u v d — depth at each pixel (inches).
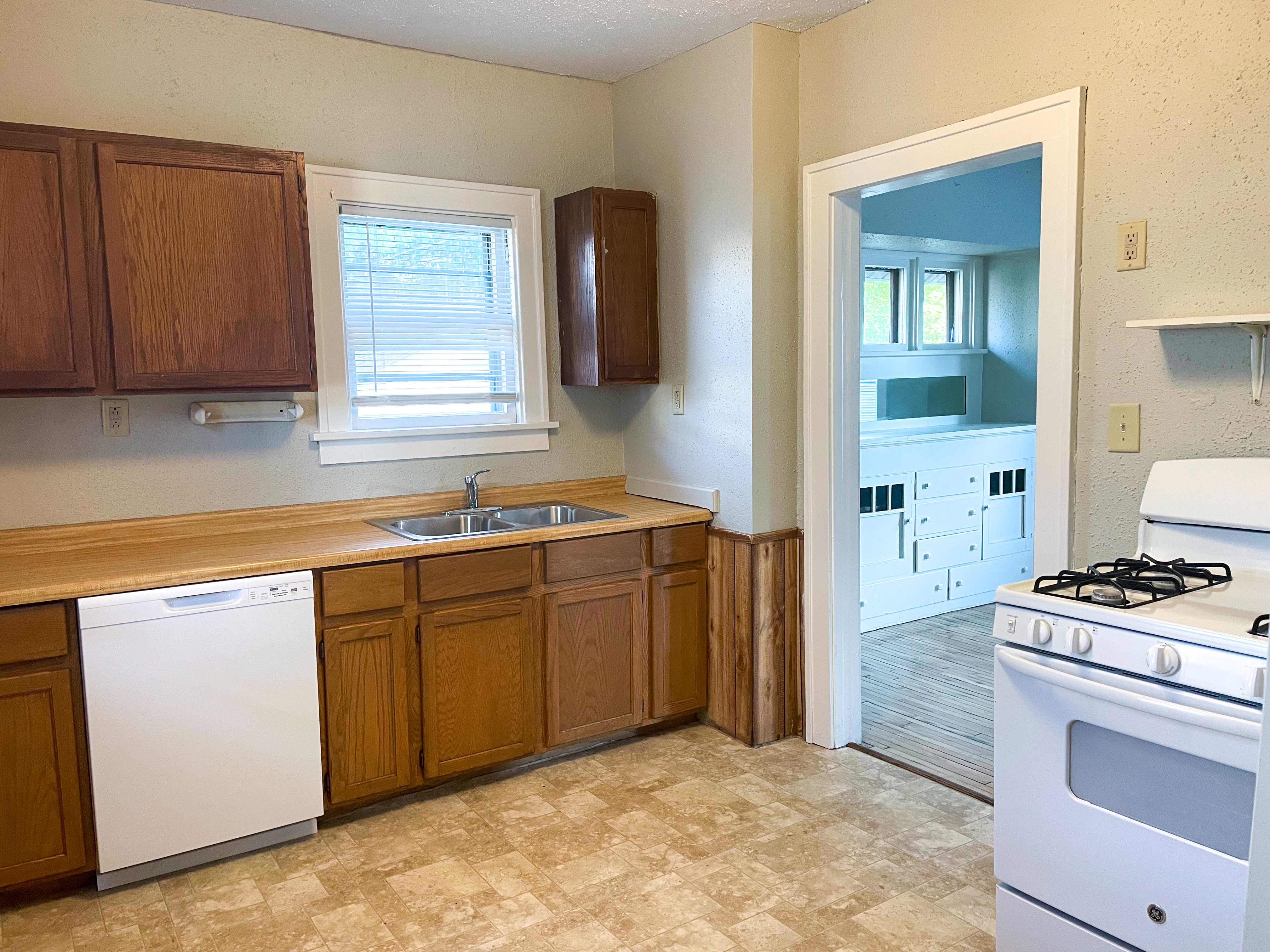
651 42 124.4
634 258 134.6
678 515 127.9
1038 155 98.7
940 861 96.7
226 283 102.7
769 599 126.3
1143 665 63.7
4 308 91.9
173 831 94.4
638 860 97.8
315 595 101.5
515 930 85.6
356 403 127.3
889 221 179.3
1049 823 71.4
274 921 87.6
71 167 94.0
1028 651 73.2
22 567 96.2
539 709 119.5
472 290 135.6
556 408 143.0
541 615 118.3
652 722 131.0
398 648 107.5
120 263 96.9
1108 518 90.7
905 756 123.8
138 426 111.0
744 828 104.3
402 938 84.7
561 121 140.0
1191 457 83.9
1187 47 81.8
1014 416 222.2
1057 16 91.9
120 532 110.0
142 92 108.9
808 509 126.1
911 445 183.8
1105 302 89.4
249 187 103.3
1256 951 35.0
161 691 92.4
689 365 133.3
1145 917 65.2
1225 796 60.2
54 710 88.4
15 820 87.7
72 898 92.1
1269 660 34.8
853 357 123.6
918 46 106.4
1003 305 221.9
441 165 130.3
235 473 117.8
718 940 83.4
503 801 112.6
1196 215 82.1
